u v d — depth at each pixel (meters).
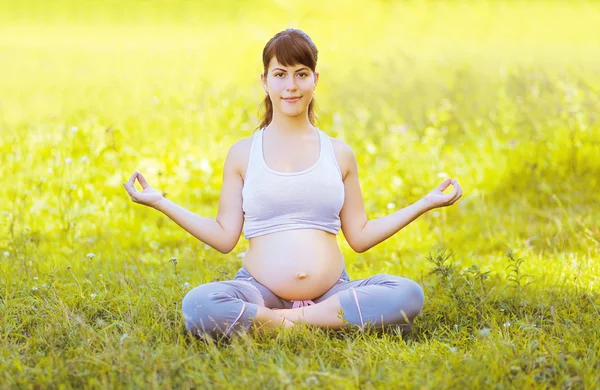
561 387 3.25
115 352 3.54
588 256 5.39
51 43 19.50
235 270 5.13
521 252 5.59
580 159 7.61
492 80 11.22
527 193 7.12
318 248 4.05
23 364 3.54
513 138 8.21
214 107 9.48
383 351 3.64
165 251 5.87
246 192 4.11
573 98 8.49
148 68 13.39
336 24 17.23
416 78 11.73
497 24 19.25
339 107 10.36
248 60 12.75
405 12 20.25
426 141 7.96
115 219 6.48
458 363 3.44
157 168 7.38
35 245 5.76
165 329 3.95
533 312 4.34
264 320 3.81
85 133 7.70
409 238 6.07
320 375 3.28
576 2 21.77
